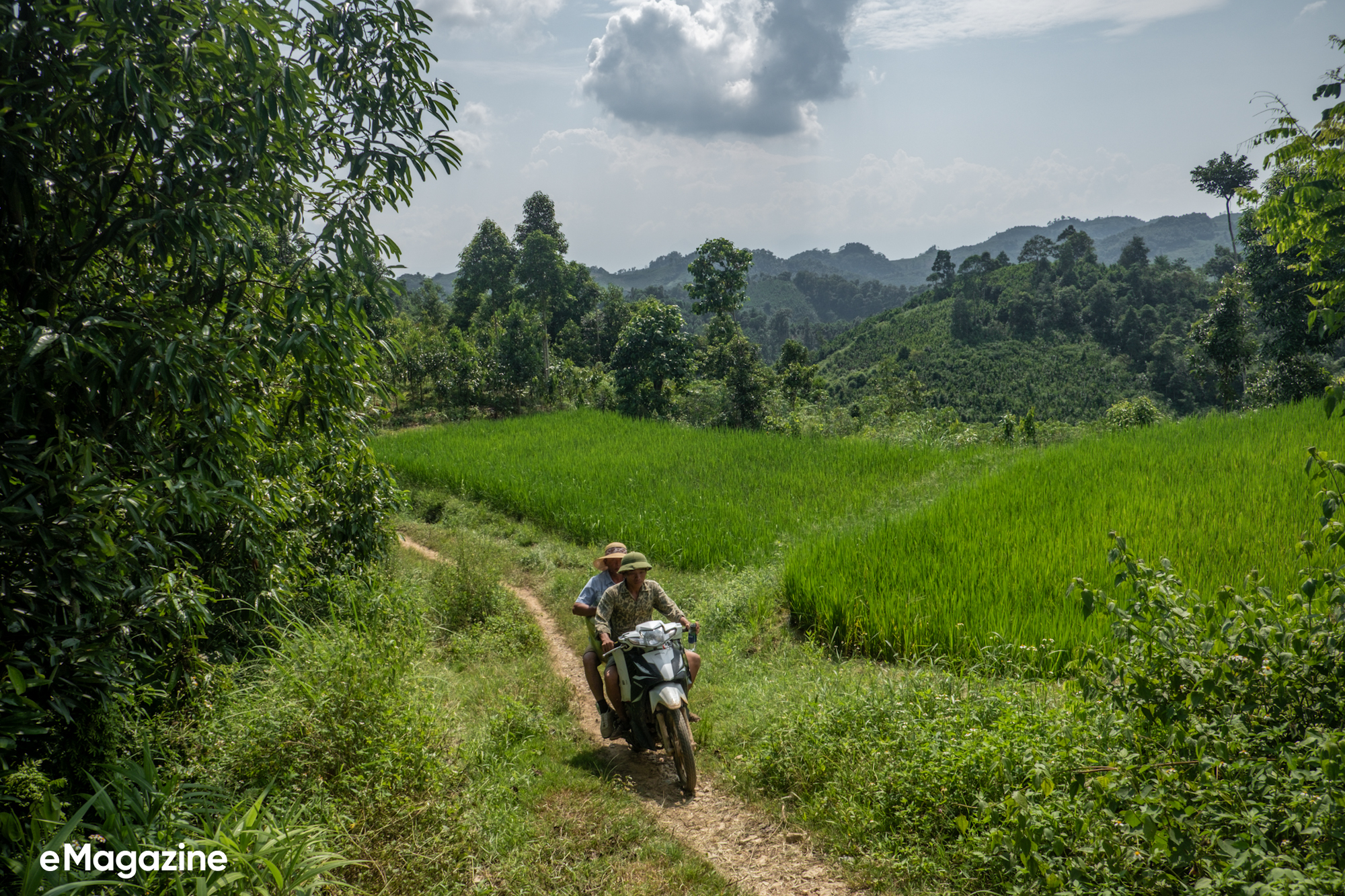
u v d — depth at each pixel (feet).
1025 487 41.50
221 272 16.47
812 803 15.16
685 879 13.15
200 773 13.66
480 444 77.20
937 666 21.26
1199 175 148.77
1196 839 10.26
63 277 13.91
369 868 12.43
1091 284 451.53
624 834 14.53
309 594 24.71
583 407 121.08
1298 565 24.20
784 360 171.42
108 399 13.41
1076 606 23.03
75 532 12.30
